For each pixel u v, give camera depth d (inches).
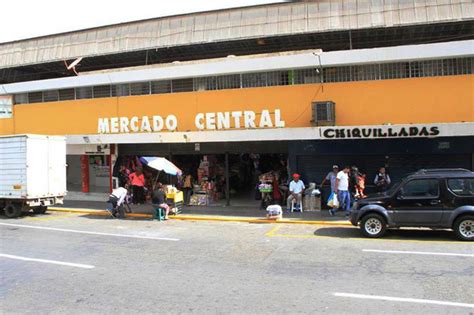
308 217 618.5
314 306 259.9
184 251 421.7
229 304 266.2
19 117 900.6
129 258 394.0
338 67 657.0
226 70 699.4
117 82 783.7
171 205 665.0
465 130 564.7
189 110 740.7
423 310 250.4
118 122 798.5
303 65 656.4
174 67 736.3
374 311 250.2
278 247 434.3
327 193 687.7
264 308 257.9
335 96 654.5
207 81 733.3
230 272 340.8
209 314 249.9
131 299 279.4
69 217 681.0
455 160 634.8
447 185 451.2
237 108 708.0
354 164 679.7
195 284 309.9
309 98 667.4
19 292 298.7
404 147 650.8
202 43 769.6
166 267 359.9
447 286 294.4
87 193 916.6
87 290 300.5
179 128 748.0
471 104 601.6
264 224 588.4
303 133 632.4
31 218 671.1
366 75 645.3
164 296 284.2
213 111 723.4
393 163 661.3
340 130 613.3
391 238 468.8
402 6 676.1
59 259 393.1
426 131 577.9
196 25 781.3
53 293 295.1
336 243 448.5
